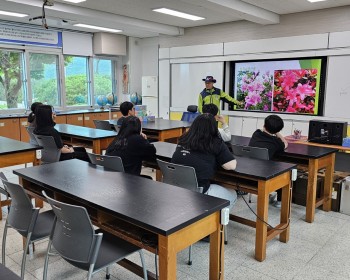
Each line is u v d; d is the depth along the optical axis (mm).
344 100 5707
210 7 5074
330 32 5703
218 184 2777
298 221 3330
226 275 2354
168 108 8375
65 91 8391
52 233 1876
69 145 4695
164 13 6246
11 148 3246
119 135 2992
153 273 2191
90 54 8688
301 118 6289
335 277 2338
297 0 5188
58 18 6305
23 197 1964
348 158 4258
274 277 2334
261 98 6852
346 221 3336
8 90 7422
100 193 1937
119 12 6195
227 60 7102
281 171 2537
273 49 6410
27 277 2281
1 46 7004
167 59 8227
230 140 3895
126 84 9438
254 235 2994
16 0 4988
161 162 2637
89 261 1627
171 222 1532
